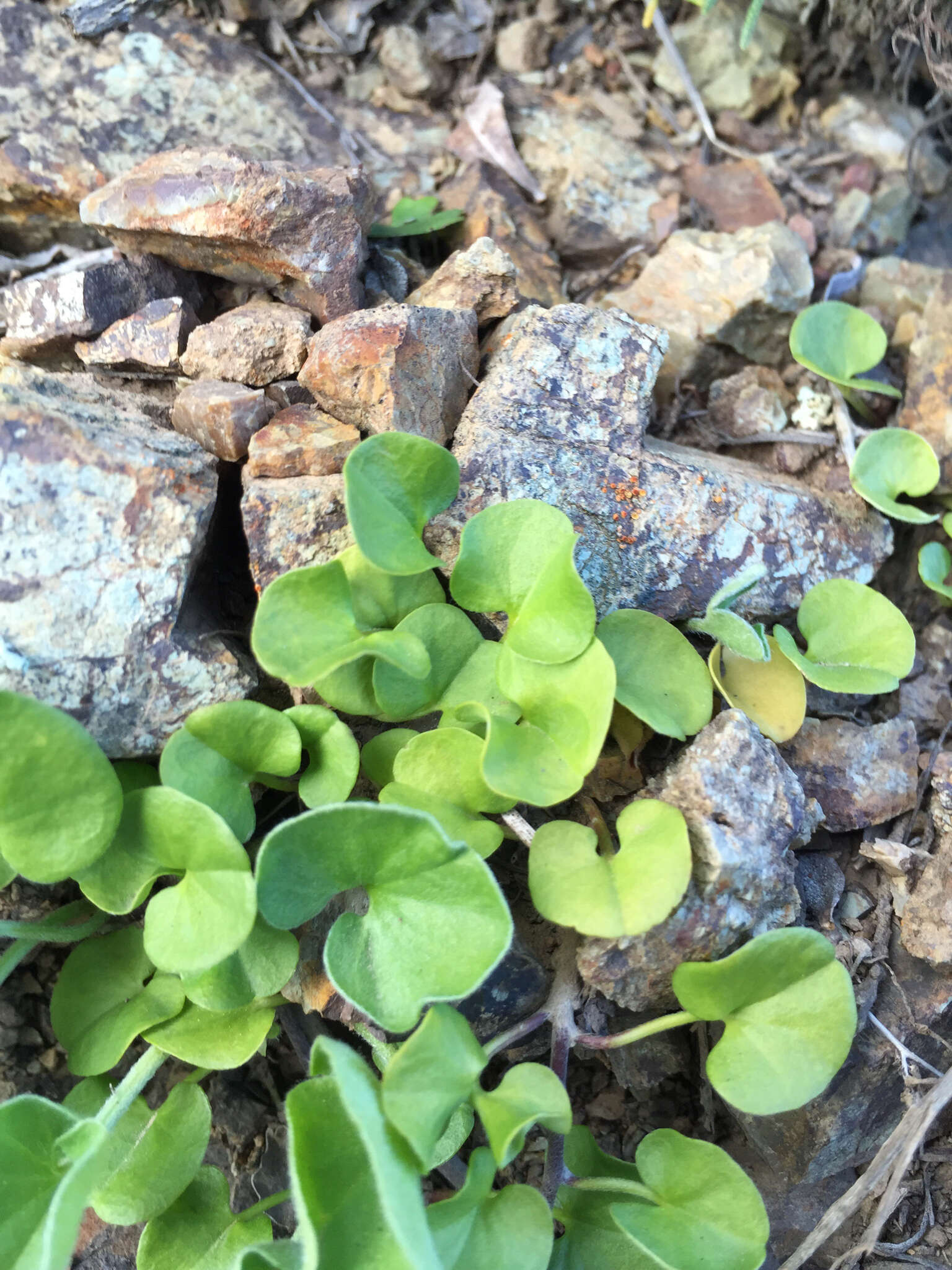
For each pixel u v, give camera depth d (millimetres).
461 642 115
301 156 167
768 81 185
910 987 126
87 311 138
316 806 110
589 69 185
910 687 143
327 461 122
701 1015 105
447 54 179
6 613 107
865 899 131
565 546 108
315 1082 96
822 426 156
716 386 159
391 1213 81
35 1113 101
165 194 135
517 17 185
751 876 110
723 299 158
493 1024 121
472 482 124
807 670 123
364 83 179
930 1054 125
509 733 107
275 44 176
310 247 136
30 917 127
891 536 145
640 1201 107
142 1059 110
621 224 171
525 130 177
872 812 132
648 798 115
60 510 109
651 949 110
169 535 113
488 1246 96
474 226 166
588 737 106
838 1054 102
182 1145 111
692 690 117
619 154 178
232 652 120
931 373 152
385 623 115
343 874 101
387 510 111
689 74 186
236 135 165
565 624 109
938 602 149
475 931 98
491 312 141
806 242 173
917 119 188
